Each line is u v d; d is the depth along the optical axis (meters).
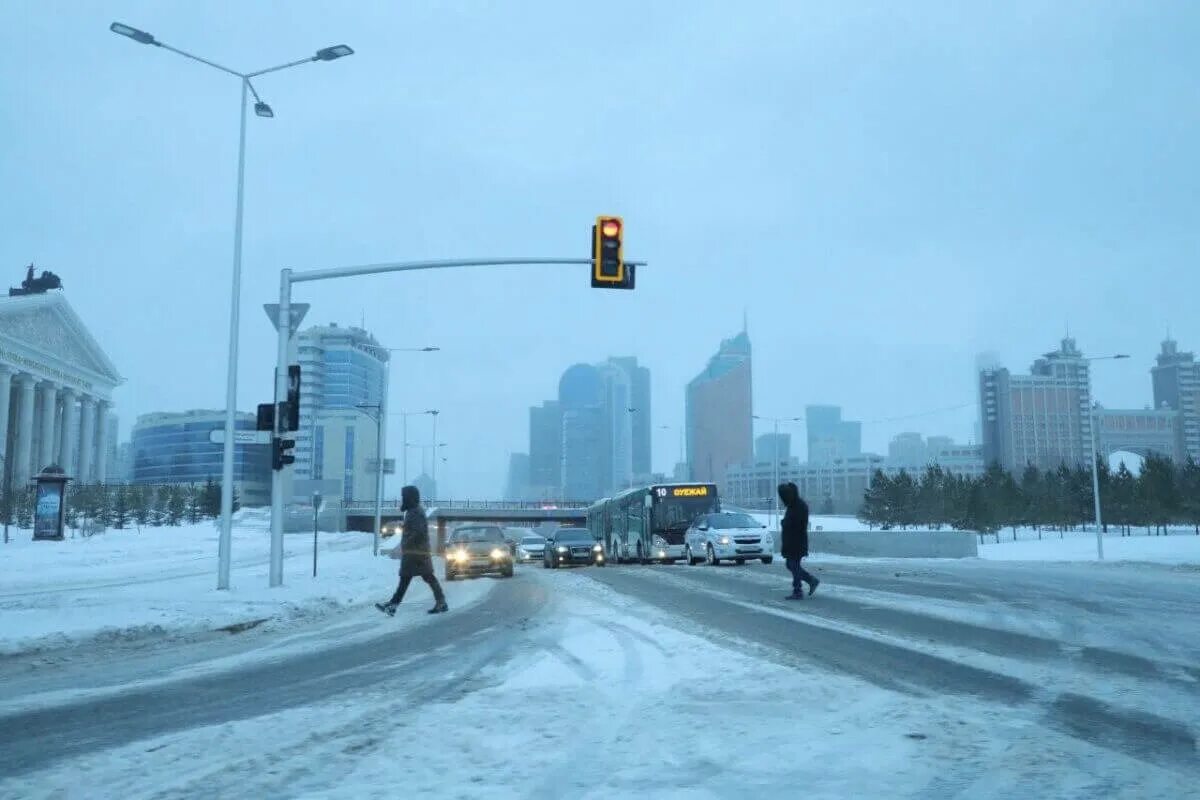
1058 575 24.02
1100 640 11.86
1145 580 21.88
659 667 10.51
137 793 6.10
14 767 6.77
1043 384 132.00
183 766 6.73
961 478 61.53
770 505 69.69
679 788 5.97
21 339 88.31
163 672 11.17
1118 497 54.78
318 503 28.17
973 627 13.27
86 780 6.41
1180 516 53.62
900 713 7.92
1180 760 6.50
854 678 9.55
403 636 14.45
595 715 8.10
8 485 60.69
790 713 8.02
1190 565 27.89
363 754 6.95
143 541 58.25
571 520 96.75
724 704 8.41
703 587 22.22
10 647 12.84
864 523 71.81
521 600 20.64
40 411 99.75
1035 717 7.76
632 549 43.81
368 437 126.12
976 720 7.66
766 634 13.02
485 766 6.55
